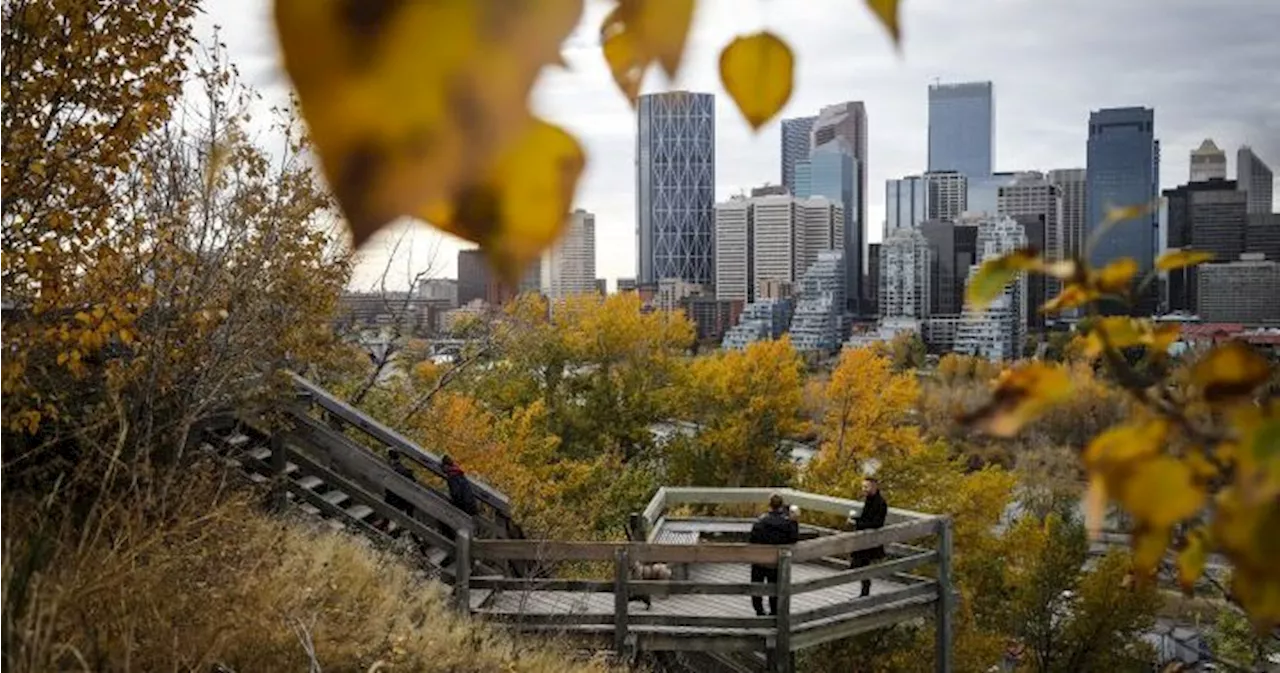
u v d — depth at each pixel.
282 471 11.00
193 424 9.19
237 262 9.22
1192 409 0.73
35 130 7.38
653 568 12.55
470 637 8.73
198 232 8.79
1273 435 0.59
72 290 7.61
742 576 13.12
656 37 0.48
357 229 0.35
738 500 15.27
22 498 6.27
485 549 10.41
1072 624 31.73
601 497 31.95
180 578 5.91
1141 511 0.70
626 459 47.31
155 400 8.80
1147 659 29.56
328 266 9.98
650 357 47.34
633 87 0.49
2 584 4.75
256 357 10.12
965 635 27.72
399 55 0.35
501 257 0.37
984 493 33.41
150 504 6.21
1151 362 0.82
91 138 7.63
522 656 8.75
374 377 18.72
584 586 10.35
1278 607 0.60
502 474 24.31
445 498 12.16
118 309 7.54
